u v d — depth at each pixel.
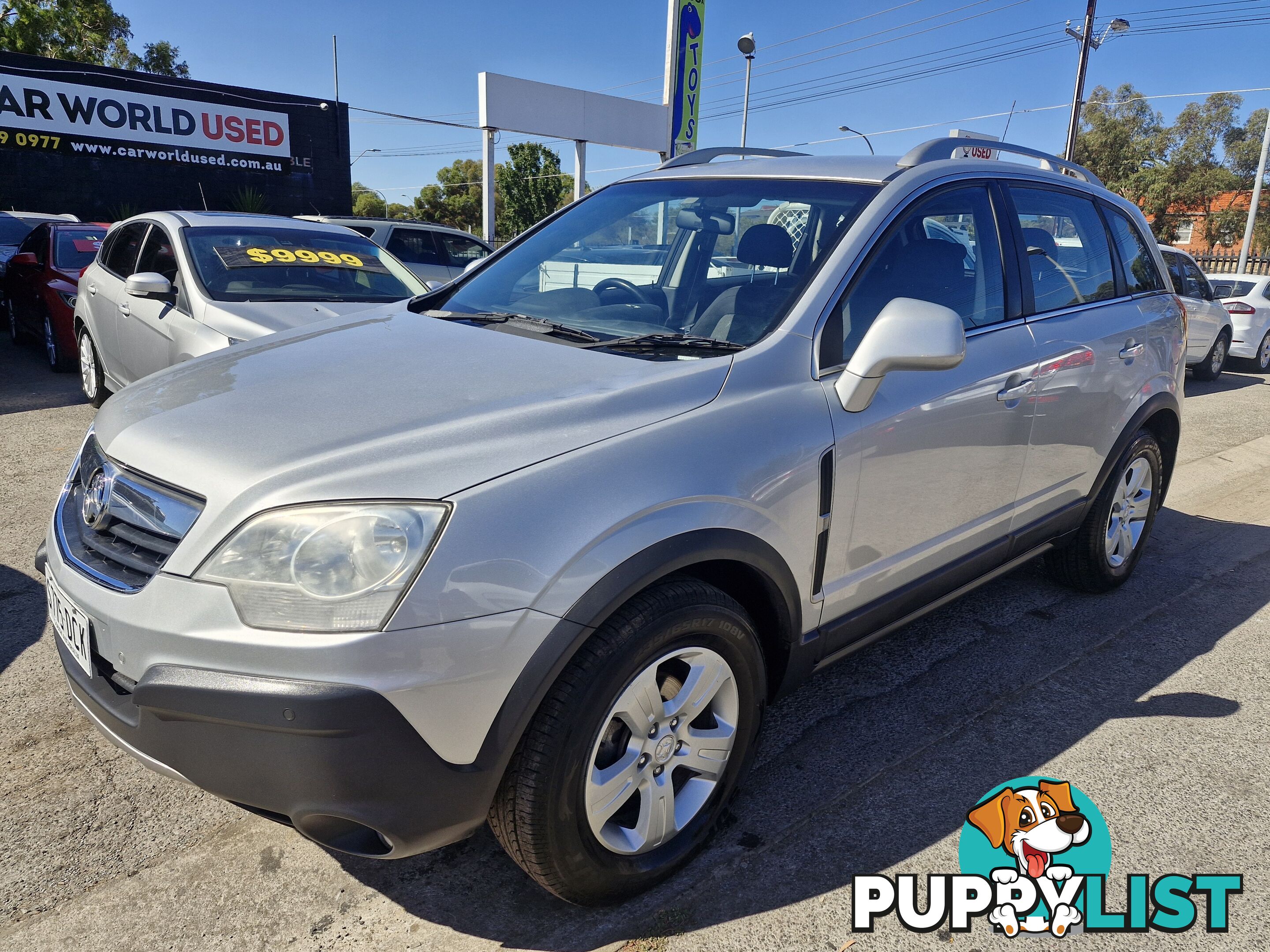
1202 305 10.66
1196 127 42.97
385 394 2.12
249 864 2.25
